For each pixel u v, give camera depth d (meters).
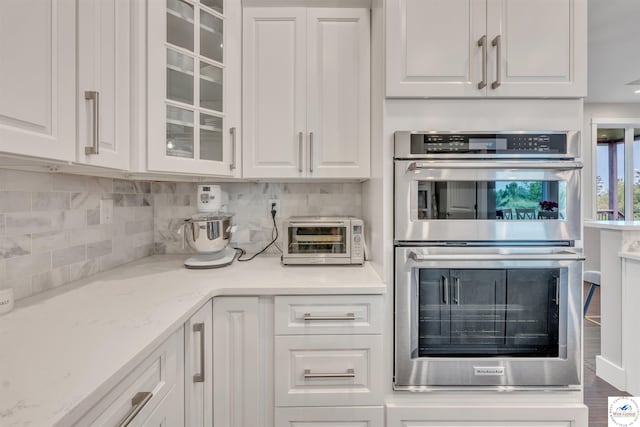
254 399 1.30
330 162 1.62
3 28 0.67
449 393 1.36
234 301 1.29
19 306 1.01
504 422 1.34
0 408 0.52
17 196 1.06
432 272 1.35
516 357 1.34
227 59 1.51
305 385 1.30
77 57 0.89
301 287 1.29
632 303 2.01
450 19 1.35
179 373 1.01
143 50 1.19
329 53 1.60
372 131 1.59
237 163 1.57
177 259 1.81
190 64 1.37
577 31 1.35
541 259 1.30
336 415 1.30
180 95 1.35
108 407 0.66
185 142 1.37
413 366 1.34
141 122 1.19
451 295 1.35
